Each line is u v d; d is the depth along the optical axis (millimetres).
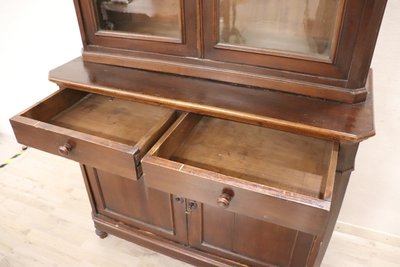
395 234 1373
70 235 1464
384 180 1237
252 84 908
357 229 1428
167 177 771
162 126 888
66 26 1459
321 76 821
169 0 922
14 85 1888
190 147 909
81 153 876
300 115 782
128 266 1323
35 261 1345
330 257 1345
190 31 909
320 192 744
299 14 814
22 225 1516
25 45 1647
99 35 1058
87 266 1324
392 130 1102
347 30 738
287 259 1016
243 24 879
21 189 1738
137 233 1287
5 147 2117
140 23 1010
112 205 1274
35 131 904
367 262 1322
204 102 851
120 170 852
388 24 920
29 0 1452
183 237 1181
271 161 846
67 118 1045
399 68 976
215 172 773
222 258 1150
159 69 1014
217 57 919
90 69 1075
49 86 1769
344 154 791
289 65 843
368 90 857
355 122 749
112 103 1129
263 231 983
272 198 666
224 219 1024
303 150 878
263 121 781
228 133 961
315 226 667
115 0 1004
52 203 1643
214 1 837
